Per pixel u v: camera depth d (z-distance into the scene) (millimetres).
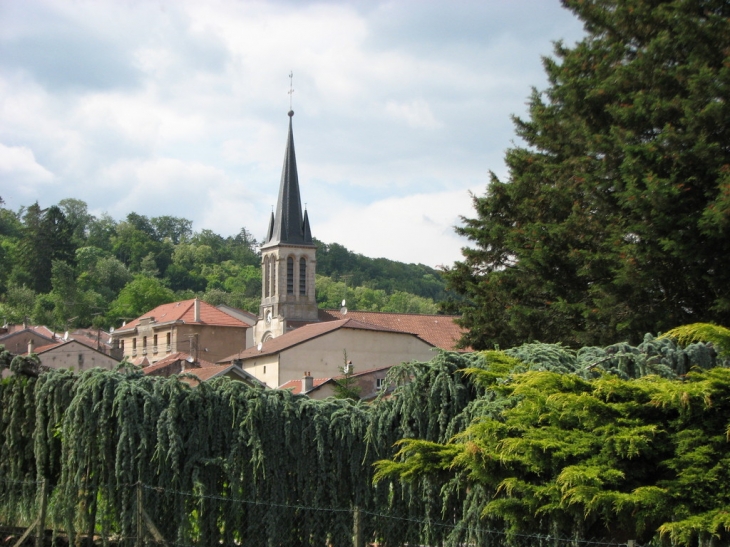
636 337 25734
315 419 15727
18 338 85000
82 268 175250
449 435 15367
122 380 15094
